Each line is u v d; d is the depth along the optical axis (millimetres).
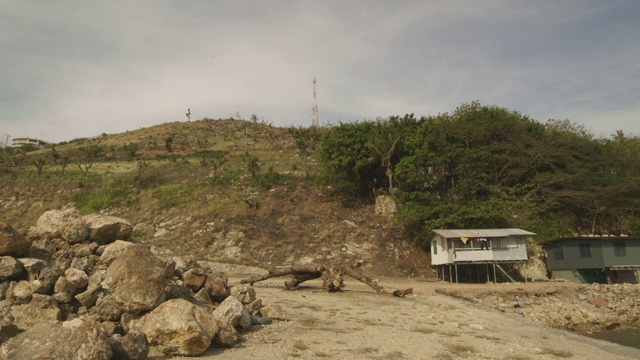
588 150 51500
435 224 37938
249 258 37156
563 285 30750
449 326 15633
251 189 51062
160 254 37469
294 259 37344
